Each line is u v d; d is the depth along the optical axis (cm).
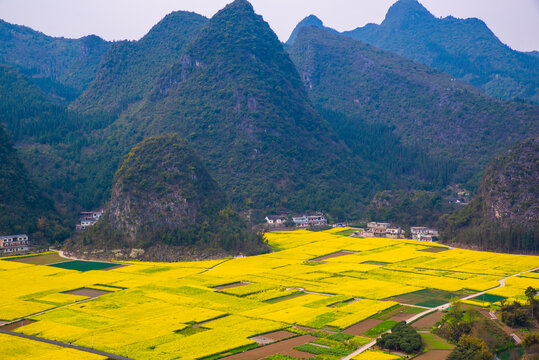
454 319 15575
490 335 14850
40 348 13750
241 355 13450
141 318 16350
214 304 17925
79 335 14738
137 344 14075
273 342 14400
